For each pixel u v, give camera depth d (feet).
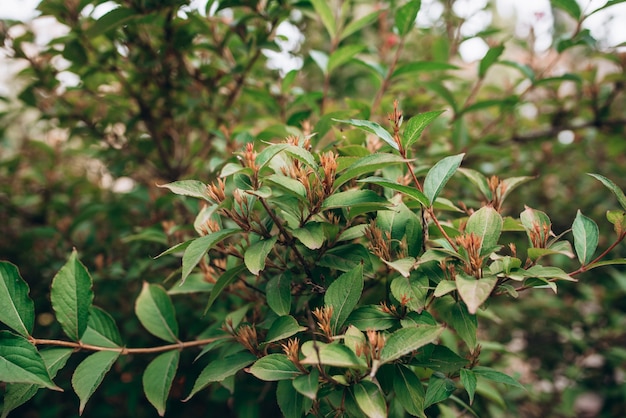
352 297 1.22
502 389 2.60
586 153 3.43
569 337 2.79
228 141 1.97
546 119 2.91
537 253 1.18
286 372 1.16
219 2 1.91
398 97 2.40
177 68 2.23
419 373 1.43
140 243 2.21
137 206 2.45
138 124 2.71
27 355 1.18
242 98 2.53
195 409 2.45
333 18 2.08
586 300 3.14
